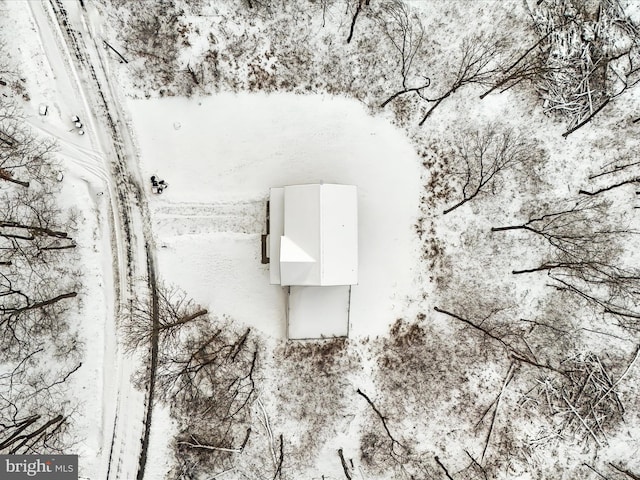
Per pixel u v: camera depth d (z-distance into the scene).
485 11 24.75
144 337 24.33
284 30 24.30
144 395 24.53
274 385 24.66
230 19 24.14
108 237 24.28
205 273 24.39
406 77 24.66
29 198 23.58
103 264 24.27
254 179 24.36
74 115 23.98
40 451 23.83
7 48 23.62
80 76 24.03
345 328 23.66
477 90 24.84
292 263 20.38
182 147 24.20
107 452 24.44
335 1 24.08
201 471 24.53
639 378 24.95
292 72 24.34
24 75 23.66
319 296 23.02
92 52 23.98
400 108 24.70
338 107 24.50
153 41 23.94
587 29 24.88
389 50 24.50
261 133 24.25
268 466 24.62
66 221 23.84
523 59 24.83
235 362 24.44
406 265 24.88
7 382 23.50
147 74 24.00
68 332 23.98
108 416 24.50
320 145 24.42
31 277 23.58
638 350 24.92
